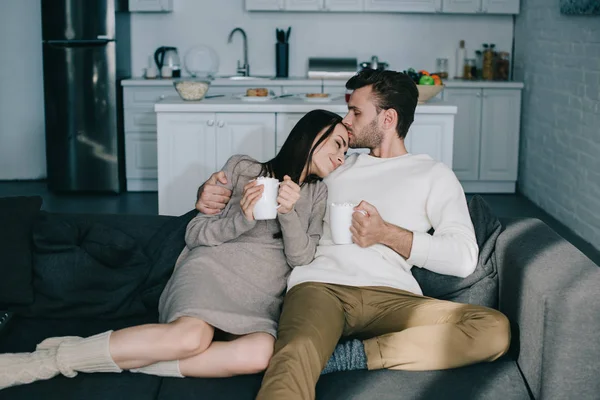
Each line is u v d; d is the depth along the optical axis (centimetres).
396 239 222
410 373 203
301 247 222
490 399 190
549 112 529
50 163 580
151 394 190
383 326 218
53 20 562
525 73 588
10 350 209
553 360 185
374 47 631
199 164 378
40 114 625
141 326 198
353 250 225
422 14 626
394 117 242
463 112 584
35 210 243
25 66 618
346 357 204
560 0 495
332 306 211
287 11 624
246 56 629
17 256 230
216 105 372
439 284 230
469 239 224
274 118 375
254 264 223
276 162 235
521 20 604
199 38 630
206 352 198
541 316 189
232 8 626
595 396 184
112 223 257
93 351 195
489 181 598
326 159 231
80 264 229
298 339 193
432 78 381
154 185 599
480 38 629
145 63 630
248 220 214
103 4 559
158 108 372
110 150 576
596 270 199
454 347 201
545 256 210
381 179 239
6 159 631
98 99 569
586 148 455
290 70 636
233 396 190
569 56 487
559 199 507
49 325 226
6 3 609
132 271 232
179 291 210
